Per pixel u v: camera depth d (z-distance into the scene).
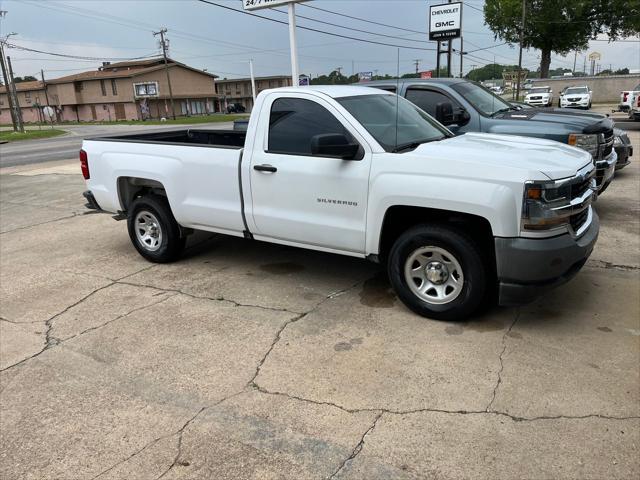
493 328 3.96
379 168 4.05
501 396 3.13
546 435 2.78
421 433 2.84
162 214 5.58
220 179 5.00
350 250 4.40
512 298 3.74
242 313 4.43
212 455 2.75
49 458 2.79
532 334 3.85
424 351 3.67
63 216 8.50
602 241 5.97
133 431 2.97
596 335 3.80
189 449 2.80
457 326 4.02
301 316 4.31
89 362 3.75
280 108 4.64
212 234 6.87
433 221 4.06
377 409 3.06
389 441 2.79
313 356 3.68
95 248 6.57
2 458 2.80
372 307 4.43
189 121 53.50
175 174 5.30
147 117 70.12
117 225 7.75
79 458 2.77
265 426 2.96
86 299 4.89
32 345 4.04
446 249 3.92
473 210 3.67
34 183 12.40
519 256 3.59
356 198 4.20
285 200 4.60
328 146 3.99
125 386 3.43
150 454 2.78
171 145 5.34
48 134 40.78
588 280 4.82
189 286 5.10
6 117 88.69
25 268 5.87
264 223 4.80
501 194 3.57
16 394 3.39
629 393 3.11
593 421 2.88
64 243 6.85
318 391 3.27
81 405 3.24
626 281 4.77
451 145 4.29
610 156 7.04
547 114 7.20
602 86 45.88
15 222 8.20
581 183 3.87
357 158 4.18
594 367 3.39
